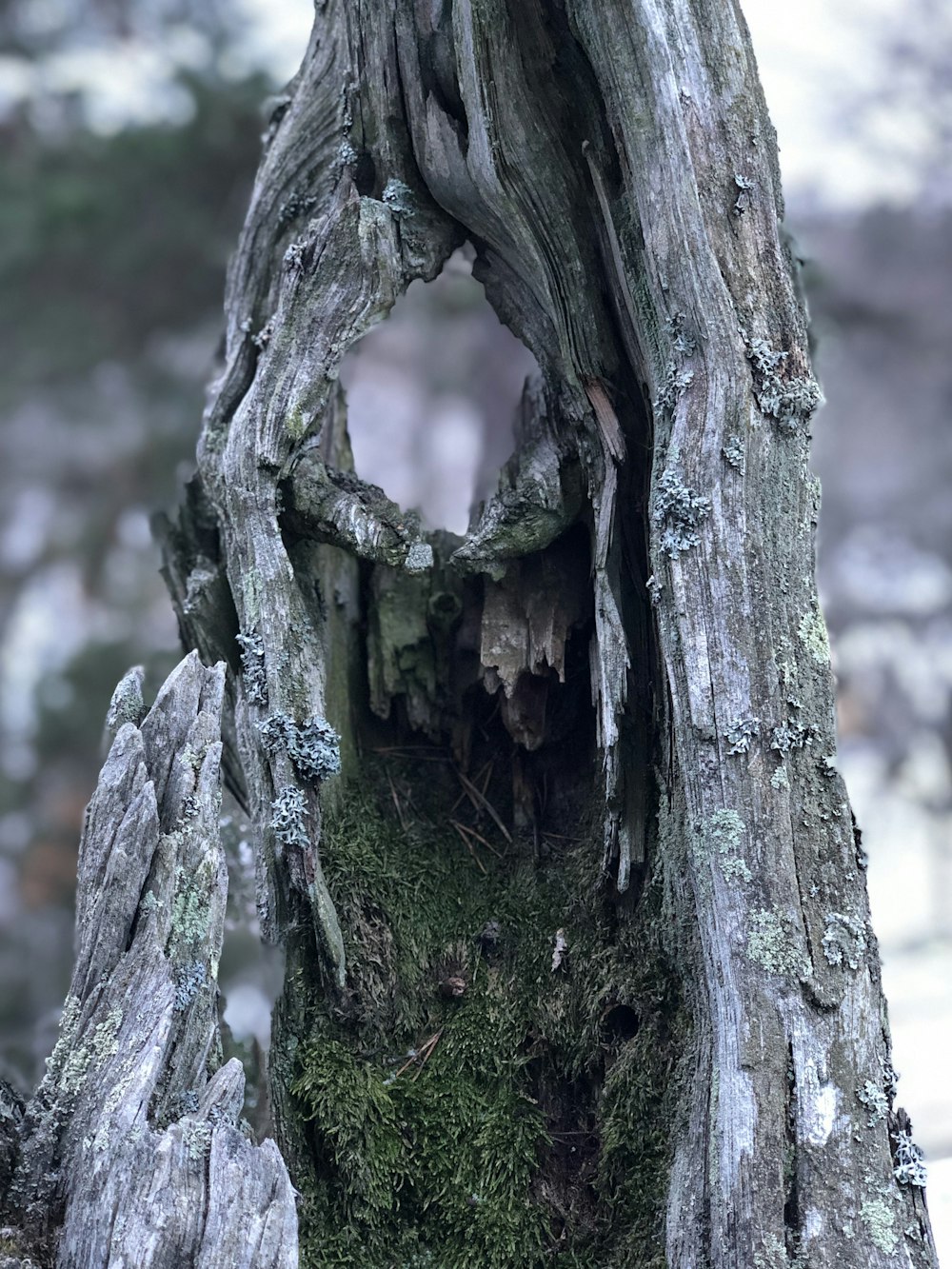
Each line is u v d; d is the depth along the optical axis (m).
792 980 1.09
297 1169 1.24
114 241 5.59
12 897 5.43
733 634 1.14
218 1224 0.96
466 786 1.51
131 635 5.99
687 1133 1.16
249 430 1.30
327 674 1.42
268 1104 1.36
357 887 1.37
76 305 5.83
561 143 1.29
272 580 1.29
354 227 1.31
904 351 6.06
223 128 5.43
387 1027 1.33
